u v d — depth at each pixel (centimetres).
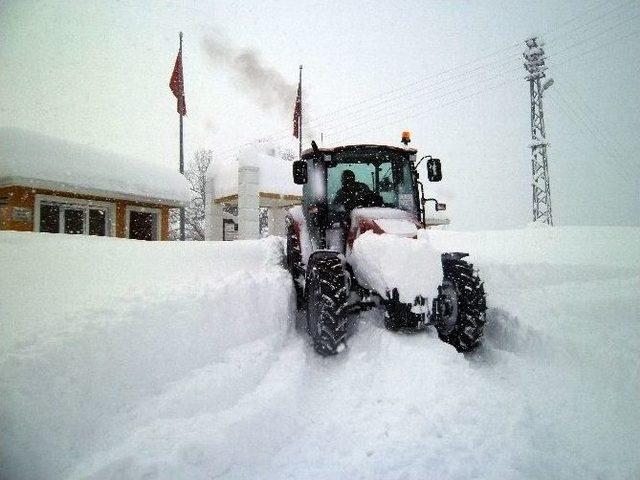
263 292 358
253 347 309
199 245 473
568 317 362
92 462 174
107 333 233
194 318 284
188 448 188
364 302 344
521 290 458
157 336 255
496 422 217
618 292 405
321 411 257
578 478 187
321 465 201
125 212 1048
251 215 1284
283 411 242
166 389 235
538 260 546
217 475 190
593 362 294
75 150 930
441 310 357
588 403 254
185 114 1568
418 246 329
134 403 218
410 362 277
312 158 471
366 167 452
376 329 340
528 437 206
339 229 426
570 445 214
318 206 437
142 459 176
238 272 383
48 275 312
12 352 200
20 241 396
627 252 584
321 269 343
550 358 319
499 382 295
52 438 178
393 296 313
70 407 193
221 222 1563
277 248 570
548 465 192
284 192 1437
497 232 861
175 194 1114
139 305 269
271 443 220
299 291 440
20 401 178
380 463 194
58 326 229
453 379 251
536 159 1880
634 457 203
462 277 356
